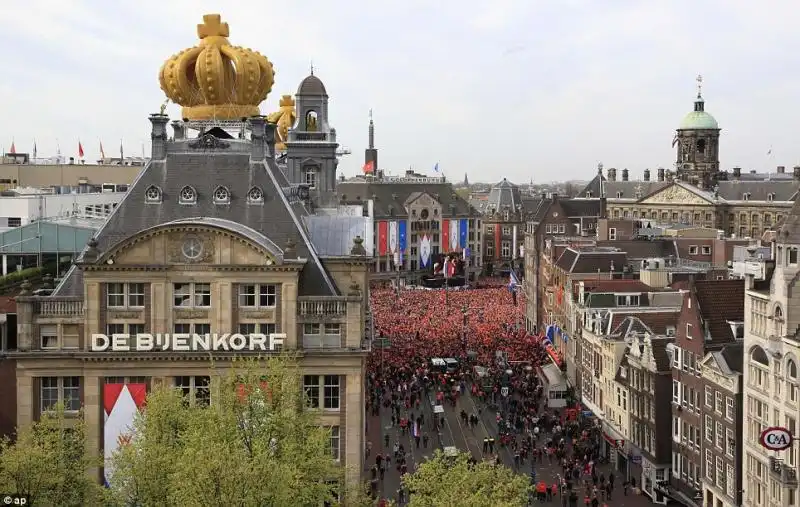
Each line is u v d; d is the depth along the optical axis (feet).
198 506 167.94
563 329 477.36
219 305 241.14
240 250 240.73
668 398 309.01
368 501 207.21
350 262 267.39
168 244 240.53
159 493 189.88
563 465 323.98
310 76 401.49
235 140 272.92
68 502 202.90
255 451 186.39
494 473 205.46
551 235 654.94
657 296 406.82
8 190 490.08
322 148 395.55
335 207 383.65
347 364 241.76
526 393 422.41
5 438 215.92
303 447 198.18
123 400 239.30
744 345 262.26
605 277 481.87
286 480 175.73
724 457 271.90
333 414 242.58
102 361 238.68
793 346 233.76
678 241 574.97
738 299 299.38
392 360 472.85
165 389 214.07
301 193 310.04
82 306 240.94
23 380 238.68
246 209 254.68
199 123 294.87
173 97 304.09
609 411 363.35
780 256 245.04
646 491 313.12
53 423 208.44
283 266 239.50
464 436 363.97
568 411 386.52
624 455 336.70
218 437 186.50
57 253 334.44
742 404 264.52
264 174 259.80
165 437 199.31
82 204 450.71
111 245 240.73
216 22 302.86
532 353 506.07
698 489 289.74
